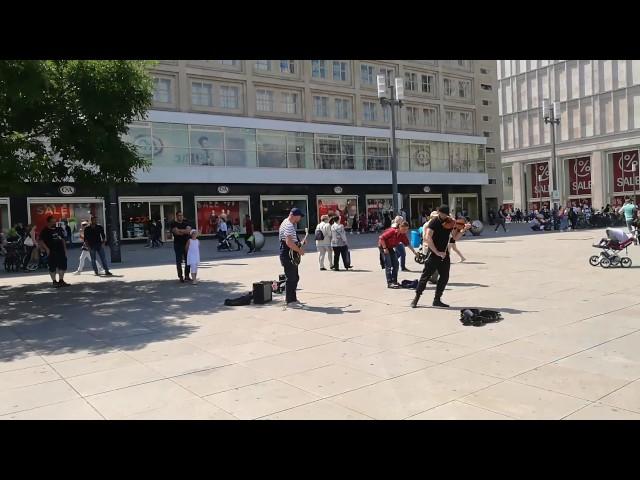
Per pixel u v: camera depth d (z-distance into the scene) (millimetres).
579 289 9562
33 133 11516
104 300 10305
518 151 63344
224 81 35219
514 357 5500
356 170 40312
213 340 6711
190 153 33031
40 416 4270
